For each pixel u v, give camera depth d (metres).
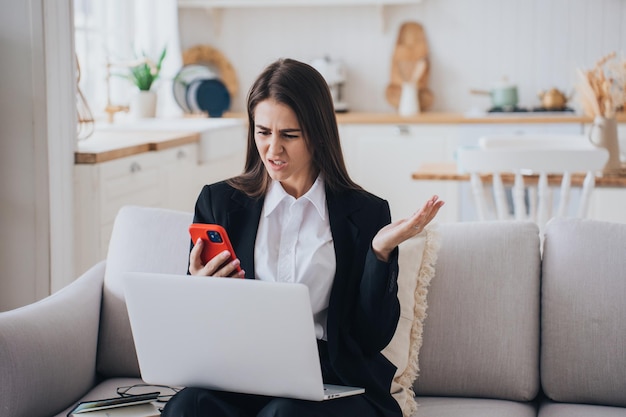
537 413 2.06
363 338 1.86
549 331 2.07
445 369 2.09
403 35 5.93
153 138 4.05
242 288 1.62
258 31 6.04
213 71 6.08
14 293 3.28
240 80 6.10
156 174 3.96
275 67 1.84
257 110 1.83
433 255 2.09
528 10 5.79
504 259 2.11
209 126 4.70
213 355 1.70
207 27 6.07
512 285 2.09
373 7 5.92
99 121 4.96
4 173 3.22
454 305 2.09
